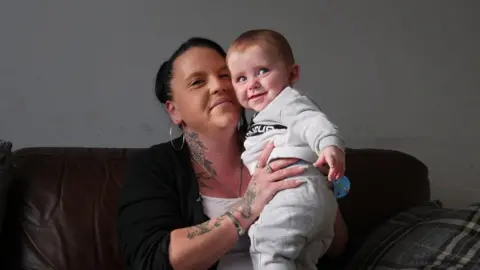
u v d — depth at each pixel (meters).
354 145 2.08
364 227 1.67
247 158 1.27
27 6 1.87
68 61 1.90
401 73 2.11
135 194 1.31
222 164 1.39
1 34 1.85
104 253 1.45
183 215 1.31
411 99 2.11
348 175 1.70
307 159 1.17
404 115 2.11
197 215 1.30
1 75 1.85
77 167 1.54
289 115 1.16
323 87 2.06
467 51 2.14
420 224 1.50
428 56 2.12
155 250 1.19
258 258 1.15
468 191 2.11
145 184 1.32
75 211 1.47
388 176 1.74
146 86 1.95
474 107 2.14
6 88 1.85
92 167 1.55
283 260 1.12
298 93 1.19
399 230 1.52
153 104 1.96
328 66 2.07
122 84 1.94
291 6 2.05
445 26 2.13
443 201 2.10
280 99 1.19
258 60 1.19
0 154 1.45
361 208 1.68
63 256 1.42
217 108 1.32
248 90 1.21
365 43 2.09
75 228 1.45
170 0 1.97
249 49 1.19
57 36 1.89
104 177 1.53
